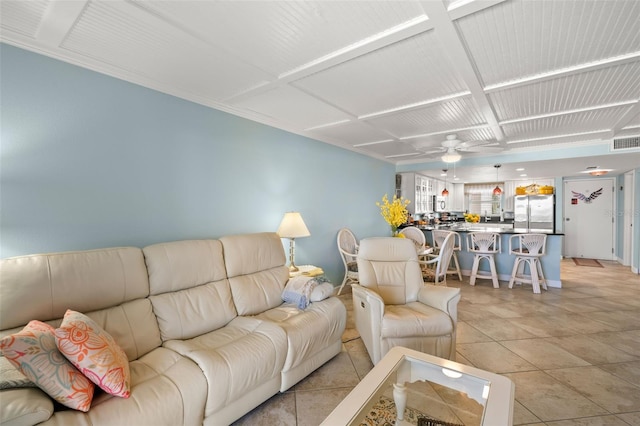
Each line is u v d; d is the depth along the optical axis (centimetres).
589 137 405
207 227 276
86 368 126
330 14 151
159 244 213
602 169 609
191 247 224
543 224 737
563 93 248
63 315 155
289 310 244
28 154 176
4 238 168
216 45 181
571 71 207
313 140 404
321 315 236
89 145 200
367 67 207
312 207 405
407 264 292
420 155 550
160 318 192
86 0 140
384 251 297
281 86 240
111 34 169
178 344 178
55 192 186
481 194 945
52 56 183
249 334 198
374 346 232
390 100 269
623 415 182
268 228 338
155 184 237
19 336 116
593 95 252
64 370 121
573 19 152
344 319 254
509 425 118
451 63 200
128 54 192
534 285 444
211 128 277
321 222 422
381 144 453
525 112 298
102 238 207
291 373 203
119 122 215
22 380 114
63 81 188
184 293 211
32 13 150
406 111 297
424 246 454
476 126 349
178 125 252
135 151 224
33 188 178
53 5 144
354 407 132
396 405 158
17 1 140
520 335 296
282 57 195
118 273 179
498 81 227
